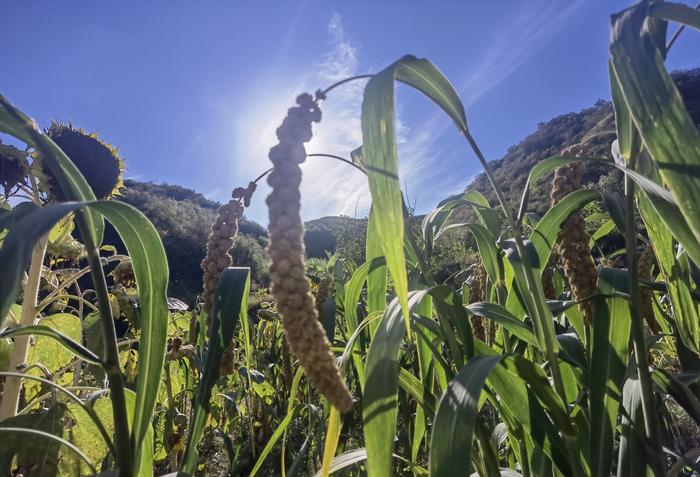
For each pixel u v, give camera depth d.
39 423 1.54
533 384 1.18
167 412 3.27
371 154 0.90
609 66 1.20
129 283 2.75
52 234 2.06
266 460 3.89
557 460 1.34
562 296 2.31
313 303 0.85
